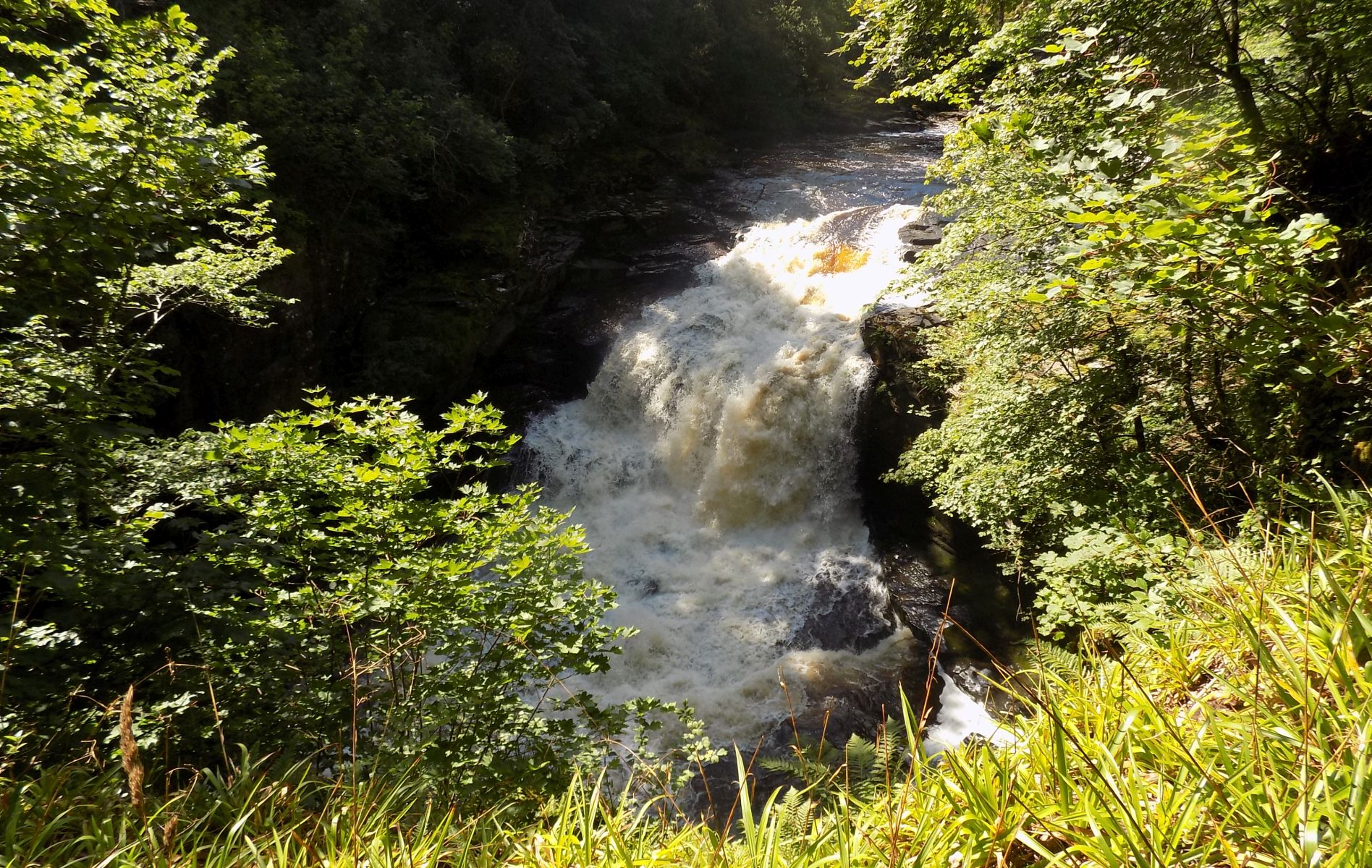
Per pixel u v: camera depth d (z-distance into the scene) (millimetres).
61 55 5207
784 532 13305
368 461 4605
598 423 15688
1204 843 1396
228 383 11539
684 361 14953
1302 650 1758
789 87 31344
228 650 4102
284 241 12594
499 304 16062
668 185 23000
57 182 4016
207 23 13172
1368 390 4125
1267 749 1478
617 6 25625
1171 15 5953
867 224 17766
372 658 4305
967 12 10086
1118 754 1617
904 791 1689
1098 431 6363
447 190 17062
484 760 3812
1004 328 6512
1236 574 2359
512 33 20922
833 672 10188
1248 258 2529
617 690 10102
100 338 5652
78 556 3949
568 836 1879
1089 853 1377
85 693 3711
